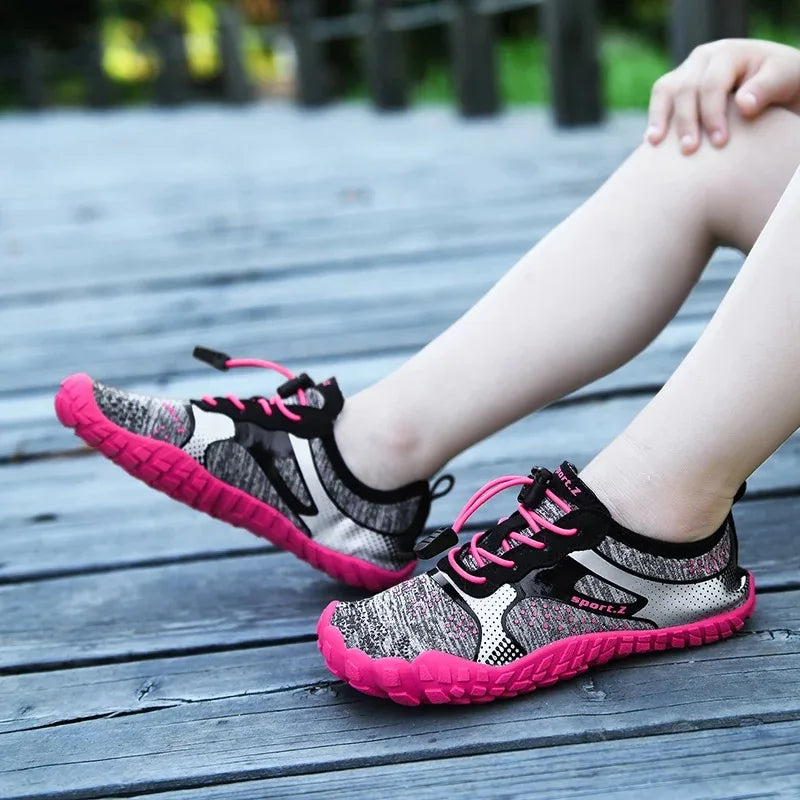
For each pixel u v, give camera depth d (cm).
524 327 87
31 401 162
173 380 162
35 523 120
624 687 77
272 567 104
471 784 69
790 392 71
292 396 93
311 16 721
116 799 71
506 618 76
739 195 84
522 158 349
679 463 76
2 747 77
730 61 85
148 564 107
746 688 76
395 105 617
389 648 75
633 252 86
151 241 277
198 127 662
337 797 69
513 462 125
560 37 402
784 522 102
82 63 966
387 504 92
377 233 257
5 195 388
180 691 83
